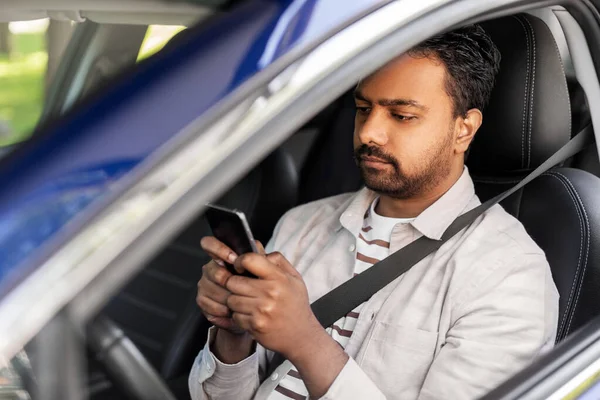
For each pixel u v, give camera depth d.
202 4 1.17
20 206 0.71
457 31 1.45
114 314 2.23
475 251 1.50
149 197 0.72
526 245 1.52
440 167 1.50
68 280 0.68
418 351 1.45
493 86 1.62
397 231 1.56
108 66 1.36
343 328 1.54
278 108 0.79
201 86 0.78
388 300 1.50
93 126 0.75
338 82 0.82
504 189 1.77
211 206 1.14
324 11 0.85
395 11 0.89
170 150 0.74
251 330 1.20
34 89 1.41
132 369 0.92
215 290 1.31
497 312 1.43
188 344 2.10
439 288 1.49
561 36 1.67
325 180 2.31
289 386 1.53
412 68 1.42
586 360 1.21
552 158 1.58
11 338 0.66
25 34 1.41
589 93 1.41
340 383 1.25
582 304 1.53
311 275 1.65
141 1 1.30
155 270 2.28
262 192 2.30
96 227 0.70
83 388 0.71
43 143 0.75
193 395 1.58
